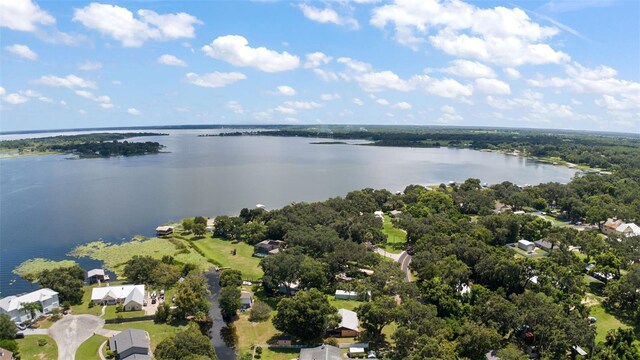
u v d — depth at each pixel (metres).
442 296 124.19
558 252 163.50
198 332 106.31
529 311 110.31
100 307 134.50
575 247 191.38
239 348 112.12
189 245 199.88
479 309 118.00
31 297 129.12
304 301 115.19
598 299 142.12
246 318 128.88
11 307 122.19
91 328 120.19
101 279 157.50
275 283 142.12
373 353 106.69
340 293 140.75
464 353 101.75
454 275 136.88
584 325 106.00
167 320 125.56
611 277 152.25
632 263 163.62
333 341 110.81
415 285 131.00
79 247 195.12
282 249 179.88
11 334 111.50
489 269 143.38
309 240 169.75
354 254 158.38
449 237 176.75
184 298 125.38
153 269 156.00
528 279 137.75
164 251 190.00
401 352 103.75
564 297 126.62
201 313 126.00
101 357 105.56
